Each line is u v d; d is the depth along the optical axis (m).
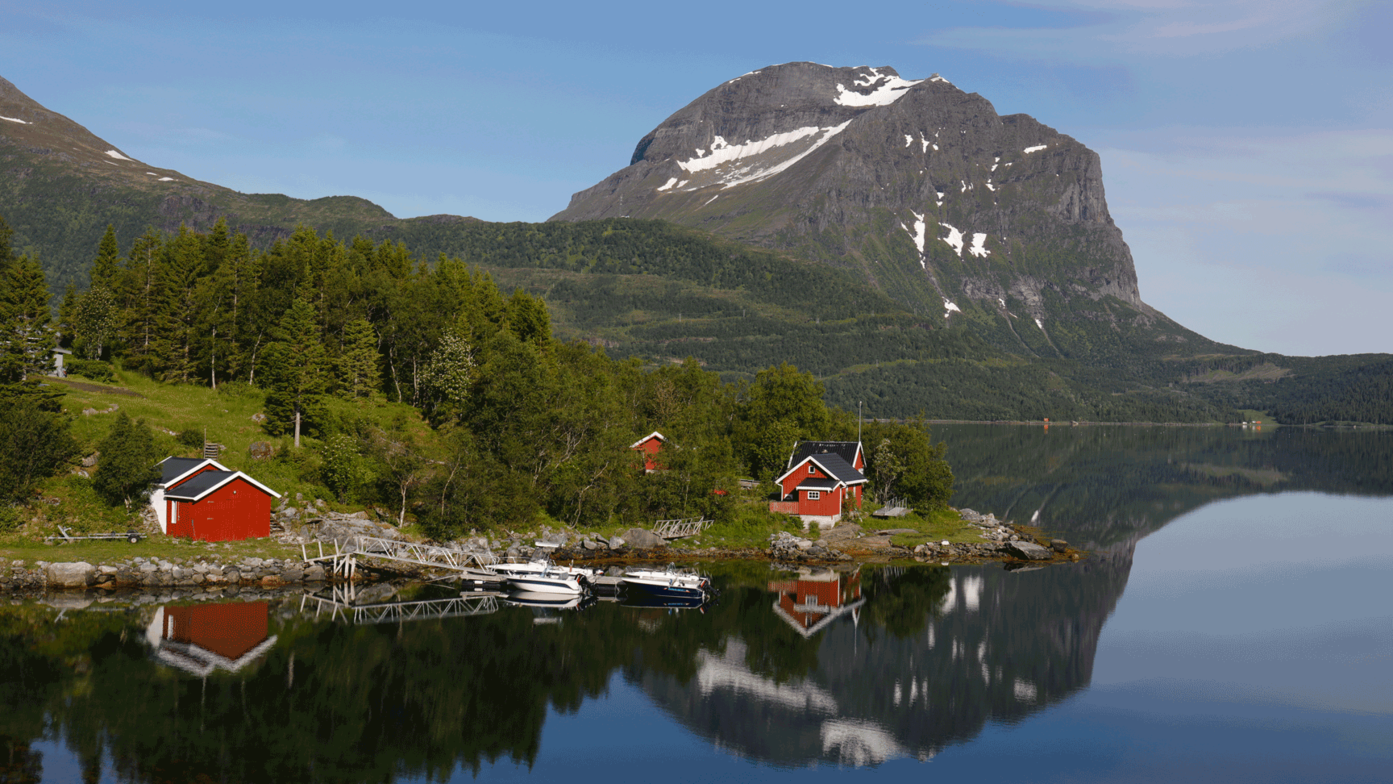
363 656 61.28
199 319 114.00
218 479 80.69
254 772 44.28
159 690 53.34
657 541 96.94
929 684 61.59
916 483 119.50
